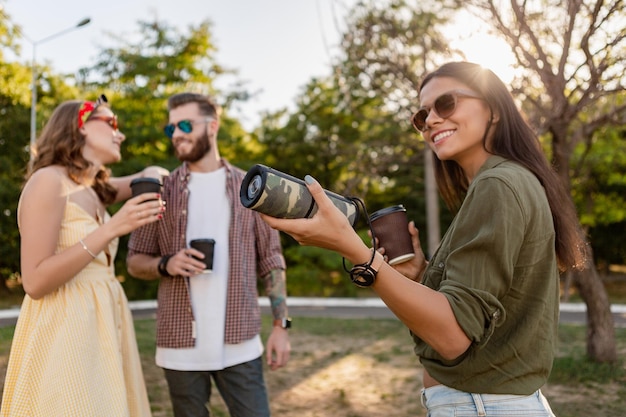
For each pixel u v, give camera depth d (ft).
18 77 57.21
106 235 6.97
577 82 16.11
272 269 9.30
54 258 6.83
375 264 4.05
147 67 59.11
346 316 36.94
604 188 48.70
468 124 5.03
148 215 7.17
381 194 65.36
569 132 21.06
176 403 8.66
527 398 4.58
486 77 5.05
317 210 4.13
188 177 8.96
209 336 8.46
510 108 5.07
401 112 23.32
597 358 18.86
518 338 4.47
